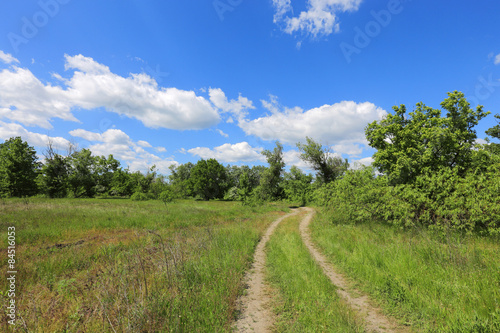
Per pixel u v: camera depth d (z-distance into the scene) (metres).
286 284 6.17
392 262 6.95
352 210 15.30
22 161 44.03
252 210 32.53
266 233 15.91
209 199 72.00
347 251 9.23
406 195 12.16
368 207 14.66
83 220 15.09
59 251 8.76
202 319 4.20
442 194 10.98
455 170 11.53
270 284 6.48
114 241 10.55
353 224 15.05
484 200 9.50
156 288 5.14
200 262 7.09
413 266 6.38
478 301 4.47
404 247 7.84
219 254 8.44
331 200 18.39
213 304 4.72
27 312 4.21
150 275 6.04
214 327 4.01
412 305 4.77
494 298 4.39
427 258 6.95
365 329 4.11
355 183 16.77
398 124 17.55
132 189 65.06
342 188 17.06
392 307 4.84
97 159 64.81
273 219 24.83
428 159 14.66
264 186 50.66
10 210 17.95
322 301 5.05
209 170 71.94
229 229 14.01
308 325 4.16
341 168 41.59
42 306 4.42
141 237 10.73
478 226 10.34
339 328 3.98
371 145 19.47
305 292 5.55
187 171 93.31
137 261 6.77
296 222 21.69
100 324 3.87
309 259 8.40
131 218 16.48
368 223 14.47
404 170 15.17
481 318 3.93
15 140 44.72
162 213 20.59
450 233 9.47
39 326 3.78
